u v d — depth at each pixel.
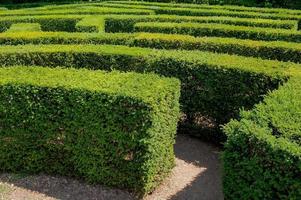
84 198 7.99
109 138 7.94
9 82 8.25
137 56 10.84
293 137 6.34
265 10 21.55
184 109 10.57
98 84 8.14
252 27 15.02
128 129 7.74
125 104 7.63
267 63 10.16
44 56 11.18
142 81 8.38
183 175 9.08
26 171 8.72
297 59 11.77
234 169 6.57
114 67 11.07
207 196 8.34
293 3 30.48
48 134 8.37
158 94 7.74
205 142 10.64
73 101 7.98
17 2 34.19
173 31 14.87
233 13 19.59
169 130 8.52
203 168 9.41
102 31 16.81
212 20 17.09
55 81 8.27
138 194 8.08
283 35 14.04
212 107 10.26
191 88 10.35
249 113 7.04
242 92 9.80
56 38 13.30
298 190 5.87
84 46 11.76
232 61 10.23
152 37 12.78
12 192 8.10
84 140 8.16
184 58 10.37
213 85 10.08
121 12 20.11
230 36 14.55
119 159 8.02
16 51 11.15
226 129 6.72
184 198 8.24
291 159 5.85
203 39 12.60
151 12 20.12
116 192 8.16
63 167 8.54
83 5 23.80
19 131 8.47
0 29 17.94
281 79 9.35
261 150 6.17
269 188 6.15
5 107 8.36
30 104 8.24
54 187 8.28
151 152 7.72
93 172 8.28
